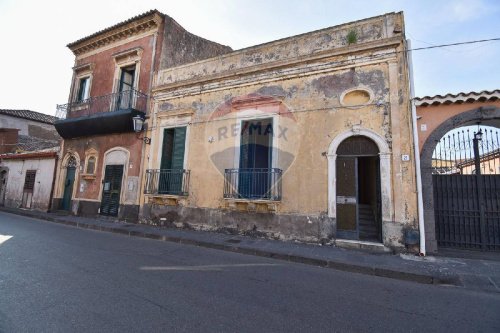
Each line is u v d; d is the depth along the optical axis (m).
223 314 3.32
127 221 11.11
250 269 5.46
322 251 6.80
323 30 8.41
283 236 8.00
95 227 10.26
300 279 4.96
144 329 2.86
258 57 9.41
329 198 7.55
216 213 9.18
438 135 7.15
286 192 8.15
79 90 14.93
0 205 17.16
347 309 3.67
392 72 7.34
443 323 3.34
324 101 8.08
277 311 3.49
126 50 12.84
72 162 14.13
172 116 10.90
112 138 12.52
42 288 3.91
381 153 7.17
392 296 4.27
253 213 8.54
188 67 10.95
